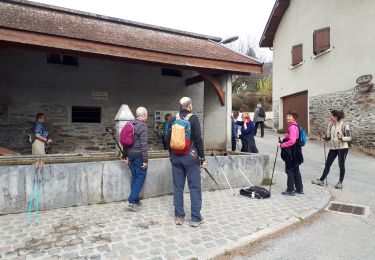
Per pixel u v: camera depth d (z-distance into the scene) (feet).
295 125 19.25
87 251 11.00
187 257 10.66
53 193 15.83
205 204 17.17
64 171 16.10
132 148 15.84
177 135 13.52
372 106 37.09
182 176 14.21
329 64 44.21
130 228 13.29
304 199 18.33
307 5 49.47
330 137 22.16
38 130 22.80
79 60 30.71
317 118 46.88
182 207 14.03
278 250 11.61
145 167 15.70
